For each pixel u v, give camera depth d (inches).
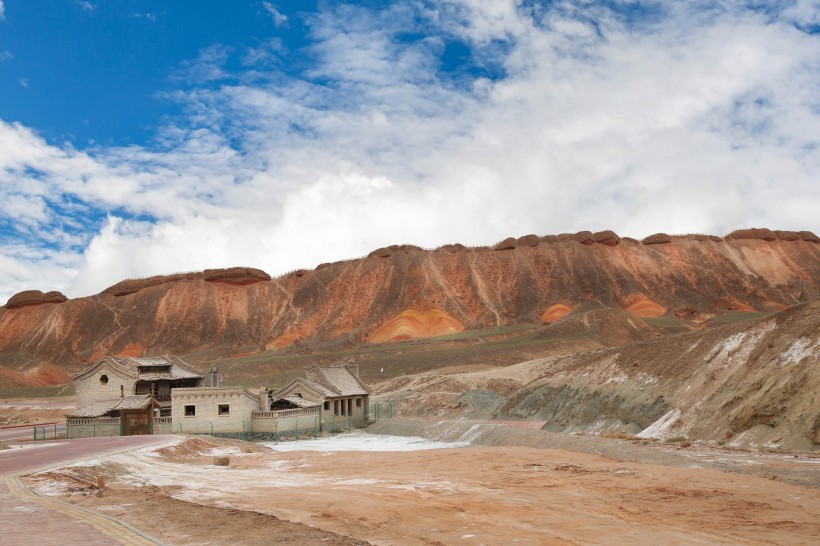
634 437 2768.2
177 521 1032.8
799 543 1086.4
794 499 1417.3
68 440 2738.7
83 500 1231.5
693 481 1640.0
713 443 2394.2
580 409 3508.9
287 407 3609.7
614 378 3491.6
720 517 1277.1
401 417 4586.6
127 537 881.5
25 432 3567.9
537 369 5231.3
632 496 1499.8
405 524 1189.1
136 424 3174.2
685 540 1098.1
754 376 2549.2
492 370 5472.4
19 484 1381.6
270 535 930.1
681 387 2970.0
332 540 896.9
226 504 1357.0
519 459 2151.8
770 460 1911.9
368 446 3009.4
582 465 1980.8
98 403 3316.9
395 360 7598.4
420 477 1841.8
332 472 1998.0
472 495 1512.1
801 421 2174.0
